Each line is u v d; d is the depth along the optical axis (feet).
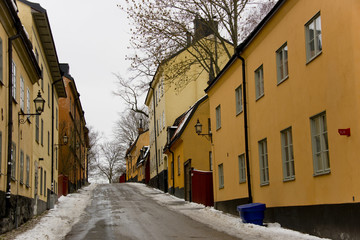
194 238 42.78
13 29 48.11
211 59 87.40
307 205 42.29
